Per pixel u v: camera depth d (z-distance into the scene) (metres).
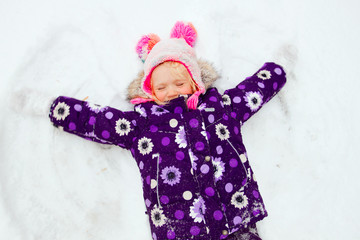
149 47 1.70
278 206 1.68
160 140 1.45
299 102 1.78
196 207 1.36
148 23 1.84
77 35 1.78
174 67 1.54
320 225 1.65
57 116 1.53
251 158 1.74
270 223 1.65
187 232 1.34
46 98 1.61
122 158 1.71
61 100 1.55
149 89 1.61
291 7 1.90
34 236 1.54
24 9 1.79
